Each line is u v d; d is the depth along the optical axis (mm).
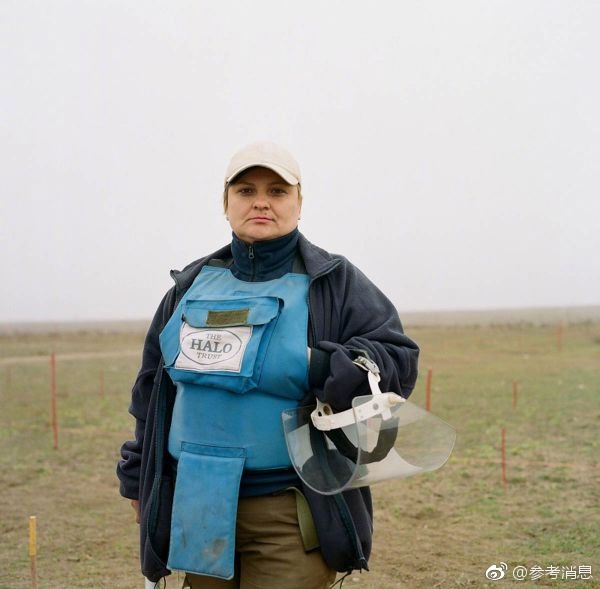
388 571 4820
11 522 6203
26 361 28547
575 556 4949
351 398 2205
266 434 2270
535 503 6348
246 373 2227
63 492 7289
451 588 4469
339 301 2359
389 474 2189
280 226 2377
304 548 2273
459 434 10039
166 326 2463
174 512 2320
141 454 2652
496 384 16172
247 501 2303
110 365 26094
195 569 2273
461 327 68938
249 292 2381
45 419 12461
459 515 6090
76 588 4637
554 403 12711
